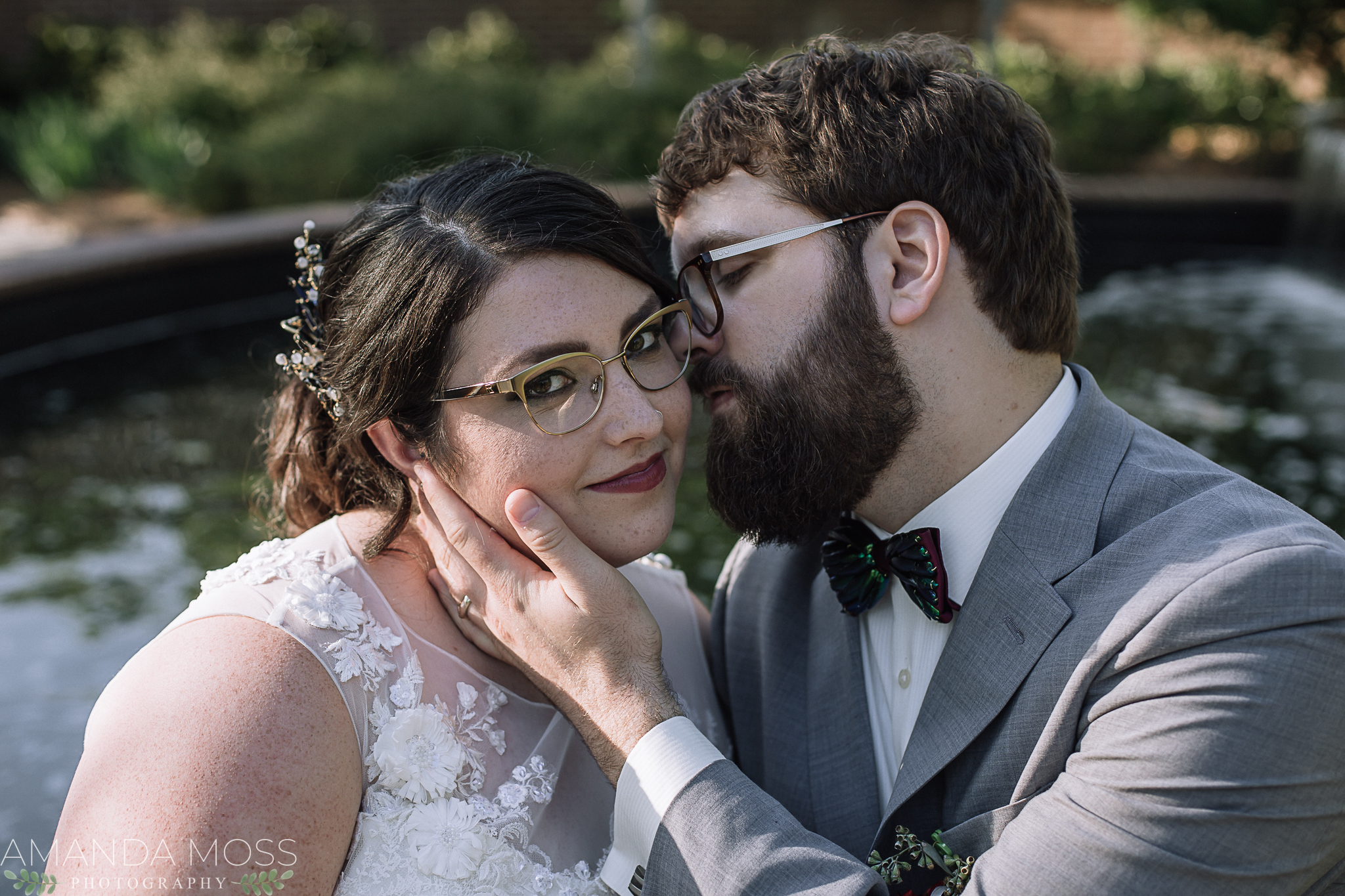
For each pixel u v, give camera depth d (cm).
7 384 443
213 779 112
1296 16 1039
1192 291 647
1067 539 132
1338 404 424
